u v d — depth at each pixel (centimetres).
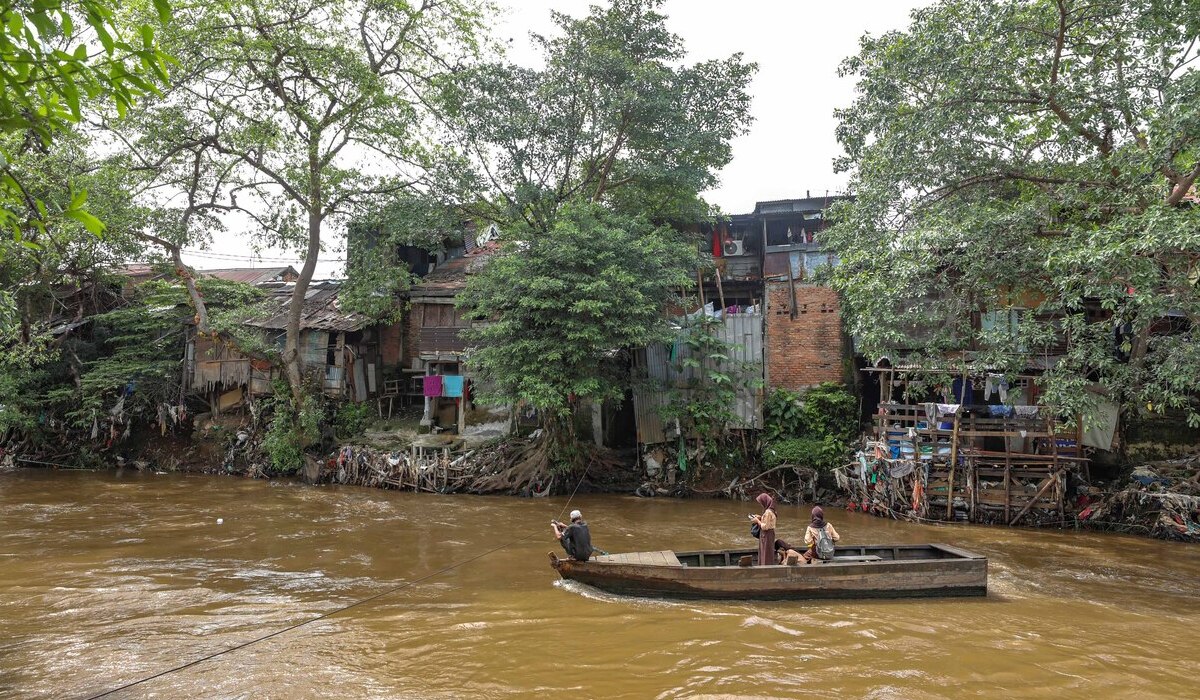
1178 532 1523
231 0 2062
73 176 1978
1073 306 1180
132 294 3000
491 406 2495
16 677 761
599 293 1875
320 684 744
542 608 1011
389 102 2183
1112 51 1250
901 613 980
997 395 1930
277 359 2514
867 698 709
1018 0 1164
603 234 1930
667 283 1958
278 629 920
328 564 1288
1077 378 1153
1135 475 1658
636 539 1520
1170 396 1184
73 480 2381
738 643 860
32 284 2514
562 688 732
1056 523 1656
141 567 1248
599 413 2356
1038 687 738
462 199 2283
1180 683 750
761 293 2489
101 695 717
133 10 1875
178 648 850
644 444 2223
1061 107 1256
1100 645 860
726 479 2133
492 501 2042
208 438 2725
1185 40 1152
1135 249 955
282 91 2228
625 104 2078
